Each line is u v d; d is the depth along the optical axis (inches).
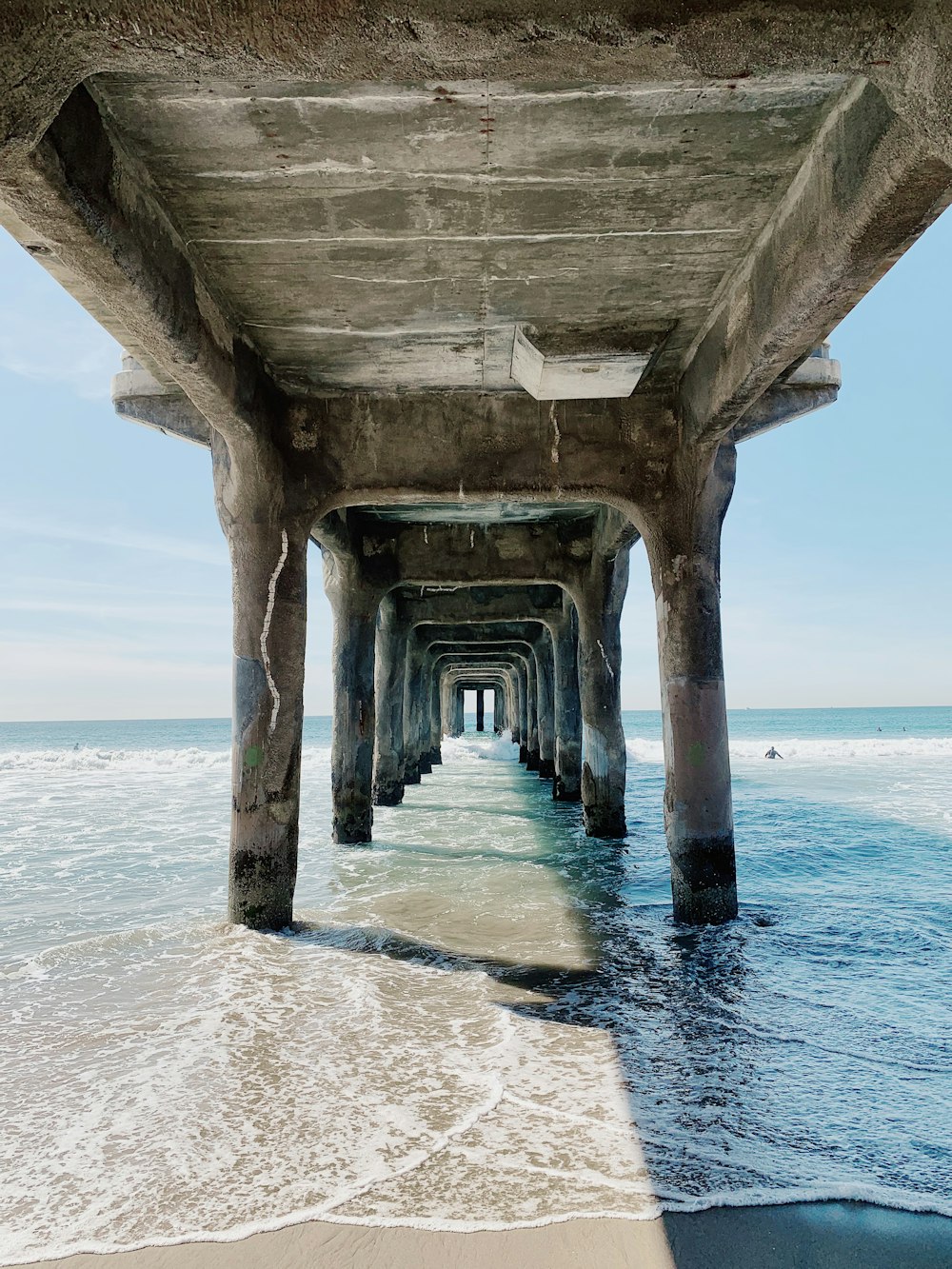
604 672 388.5
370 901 255.6
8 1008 162.1
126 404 243.1
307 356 217.2
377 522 389.4
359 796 378.6
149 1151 108.7
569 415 238.5
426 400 241.1
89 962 190.5
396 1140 110.5
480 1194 97.9
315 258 171.6
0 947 209.0
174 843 386.9
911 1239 89.8
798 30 86.0
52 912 247.8
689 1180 100.7
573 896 261.9
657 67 92.1
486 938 211.5
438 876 297.4
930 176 111.5
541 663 677.3
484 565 390.0
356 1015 157.0
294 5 83.8
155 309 151.2
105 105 126.3
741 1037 145.9
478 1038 146.0
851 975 179.9
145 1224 92.9
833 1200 96.8
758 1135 111.8
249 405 208.2
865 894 258.5
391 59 90.2
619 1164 104.3
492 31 86.4
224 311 190.5
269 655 222.1
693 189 149.3
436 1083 127.7
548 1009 160.4
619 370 213.5
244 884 219.0
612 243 167.2
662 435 236.4
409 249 168.6
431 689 805.2
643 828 412.2
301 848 362.9
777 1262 85.9
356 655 383.6
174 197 150.5
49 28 84.9
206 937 210.1
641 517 235.6
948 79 84.8
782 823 429.7
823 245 134.0
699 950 198.8
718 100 126.0
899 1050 139.8
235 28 85.6
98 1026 152.6
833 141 129.0
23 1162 106.3
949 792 591.5
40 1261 86.7
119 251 134.6
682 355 220.4
